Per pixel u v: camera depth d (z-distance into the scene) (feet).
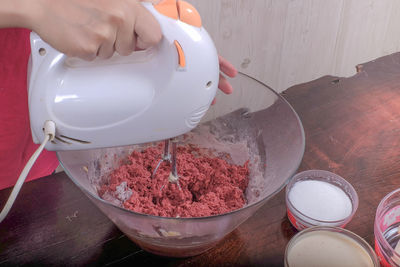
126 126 2.06
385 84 3.82
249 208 1.96
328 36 6.34
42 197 2.65
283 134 2.52
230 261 2.37
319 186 2.70
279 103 2.56
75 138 2.08
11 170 3.41
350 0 6.10
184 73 1.91
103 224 2.53
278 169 2.45
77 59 1.98
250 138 2.80
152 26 1.83
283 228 2.54
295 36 5.98
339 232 2.31
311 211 2.54
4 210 2.01
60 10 1.82
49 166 3.72
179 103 1.99
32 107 1.96
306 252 2.25
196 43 1.90
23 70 3.12
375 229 2.35
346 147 3.12
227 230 2.16
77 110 1.98
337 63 6.88
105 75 1.98
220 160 2.86
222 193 2.67
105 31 1.83
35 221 2.51
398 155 3.07
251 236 2.49
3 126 3.18
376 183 2.83
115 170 2.75
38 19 1.85
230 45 5.45
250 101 2.75
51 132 1.99
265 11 5.38
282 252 2.42
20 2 1.82
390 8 6.70
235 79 2.73
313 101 3.57
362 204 2.68
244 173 2.81
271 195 2.06
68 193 2.69
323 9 5.93
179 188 2.64
